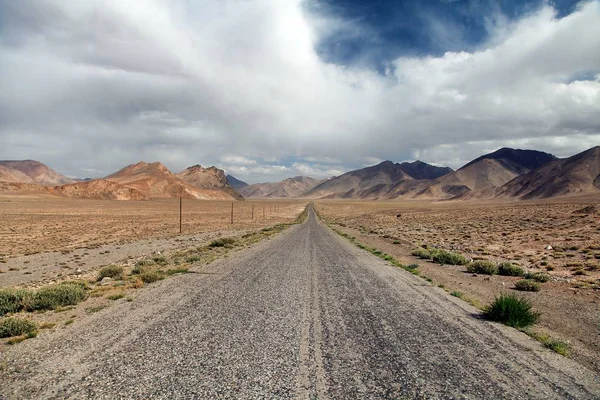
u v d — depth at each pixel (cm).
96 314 963
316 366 638
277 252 2531
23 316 957
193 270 1734
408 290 1345
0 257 2688
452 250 3038
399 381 586
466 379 600
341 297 1199
